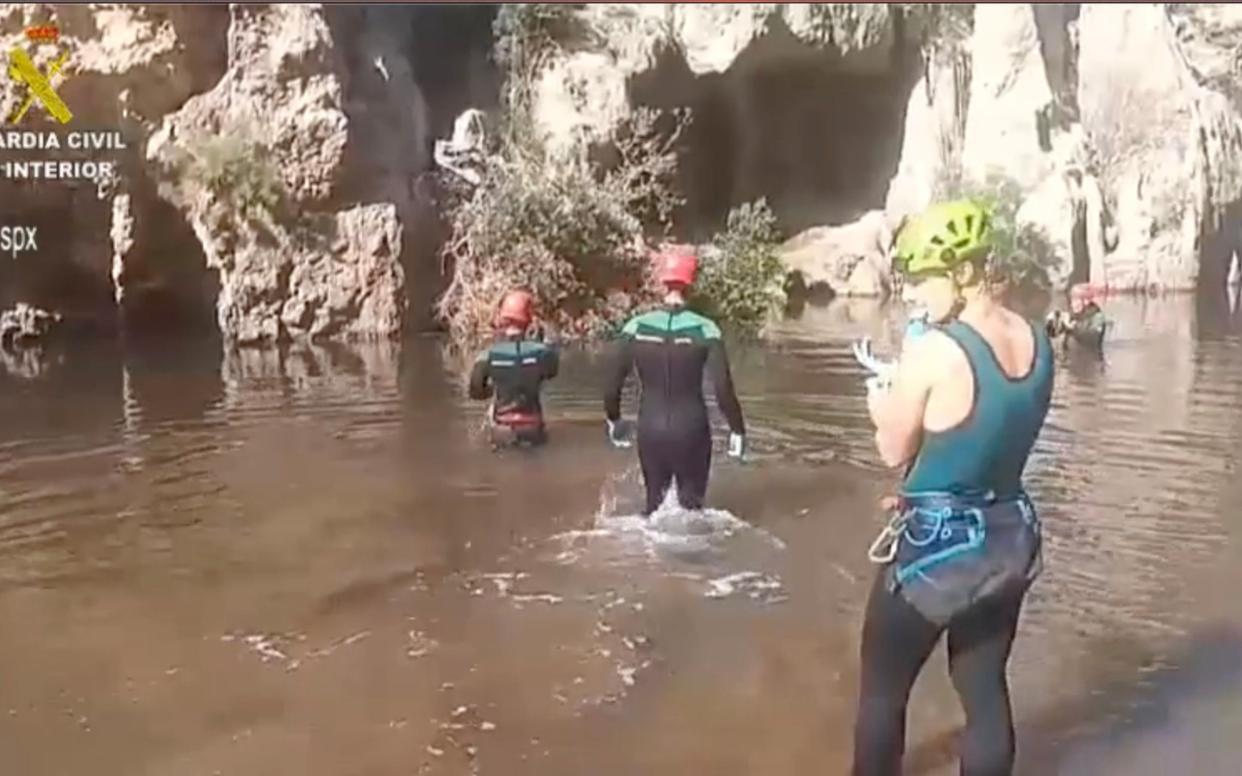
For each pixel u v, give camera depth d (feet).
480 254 42.11
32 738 11.12
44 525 18.06
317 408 27.25
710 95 57.93
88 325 40.16
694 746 10.87
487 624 13.92
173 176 39.24
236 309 39.09
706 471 18.26
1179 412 26.66
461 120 46.21
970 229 9.18
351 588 15.17
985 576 9.01
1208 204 61.98
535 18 49.03
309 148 39.91
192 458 22.27
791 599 14.66
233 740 11.04
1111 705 11.75
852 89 60.54
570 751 10.78
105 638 13.60
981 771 9.33
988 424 8.91
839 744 10.91
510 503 19.04
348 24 42.42
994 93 58.08
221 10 40.60
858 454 22.52
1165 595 14.79
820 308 52.31
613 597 14.79
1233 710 11.59
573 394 28.99
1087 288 39.11
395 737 11.08
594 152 49.03
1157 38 61.67
